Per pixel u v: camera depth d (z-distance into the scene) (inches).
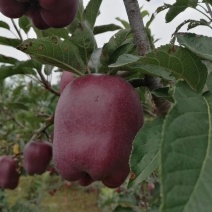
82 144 5.6
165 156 2.6
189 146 2.7
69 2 7.4
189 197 2.3
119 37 6.1
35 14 7.8
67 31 9.0
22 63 9.9
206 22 6.8
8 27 10.9
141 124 5.9
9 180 14.6
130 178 4.5
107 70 6.2
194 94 3.6
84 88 5.8
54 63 6.1
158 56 4.3
